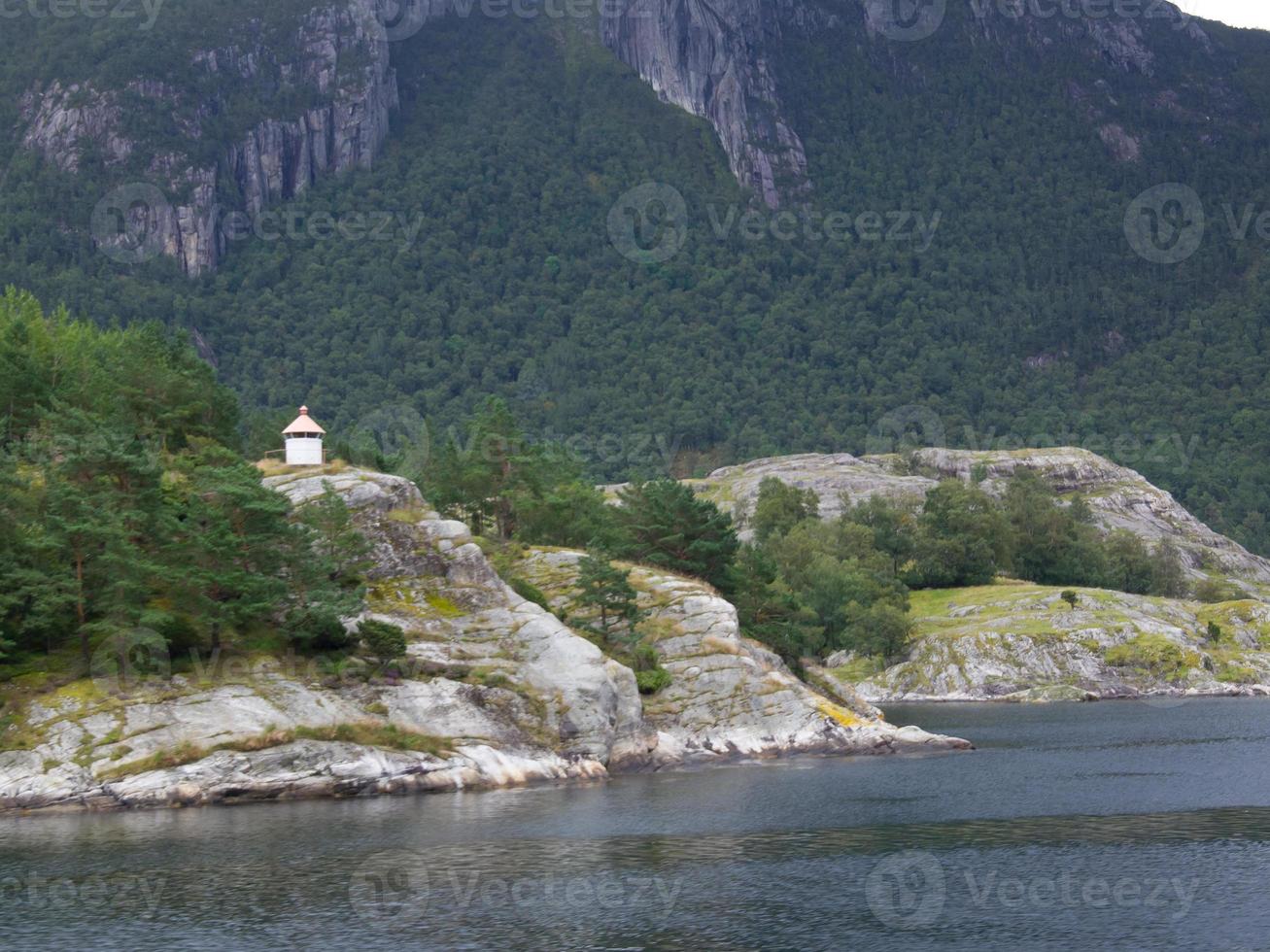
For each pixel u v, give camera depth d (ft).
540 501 489.26
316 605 334.24
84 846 257.14
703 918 218.79
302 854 253.24
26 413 388.98
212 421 430.61
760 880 240.53
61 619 317.63
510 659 356.59
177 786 293.64
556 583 424.87
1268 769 375.45
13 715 299.79
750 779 348.79
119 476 335.67
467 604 369.71
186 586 323.78
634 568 447.42
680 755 374.43
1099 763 390.21
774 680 406.82
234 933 209.15
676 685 395.75
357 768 309.63
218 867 243.19
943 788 336.49
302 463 405.59
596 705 351.67
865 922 217.97
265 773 301.63
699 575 465.88
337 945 203.82
